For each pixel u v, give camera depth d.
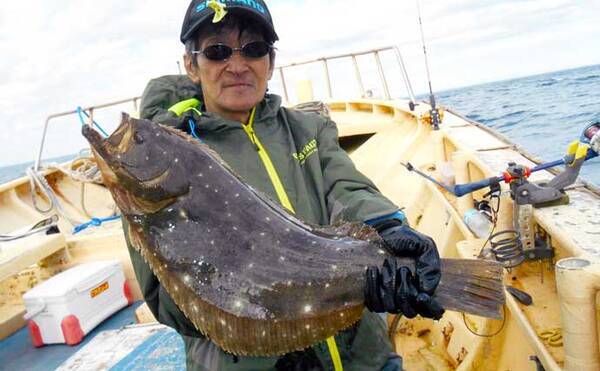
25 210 5.68
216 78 2.05
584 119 14.45
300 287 1.73
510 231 2.27
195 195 1.84
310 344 1.74
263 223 1.80
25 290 4.60
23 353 3.60
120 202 1.91
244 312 1.74
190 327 1.87
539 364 1.92
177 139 1.91
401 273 1.55
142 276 1.89
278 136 2.21
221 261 1.77
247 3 1.98
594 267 1.45
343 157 2.24
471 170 3.50
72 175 5.35
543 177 2.56
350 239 1.81
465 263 1.67
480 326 2.47
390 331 2.89
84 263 4.18
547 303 2.04
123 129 1.92
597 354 1.49
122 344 3.14
